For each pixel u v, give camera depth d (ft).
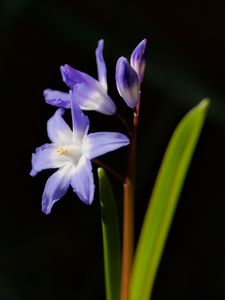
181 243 1.49
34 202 1.49
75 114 0.88
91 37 1.46
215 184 1.53
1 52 1.47
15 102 1.53
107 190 0.90
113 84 1.54
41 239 1.45
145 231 0.96
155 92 1.52
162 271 1.47
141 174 1.49
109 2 1.53
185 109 1.49
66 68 0.90
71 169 0.90
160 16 1.56
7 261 1.41
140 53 0.88
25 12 1.44
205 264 1.46
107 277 0.93
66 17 1.45
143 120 1.52
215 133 1.54
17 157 1.52
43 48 1.54
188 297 1.45
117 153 1.51
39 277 1.41
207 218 1.49
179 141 0.94
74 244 1.46
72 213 1.48
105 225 0.91
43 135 1.54
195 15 1.56
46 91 0.92
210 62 1.55
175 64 1.47
